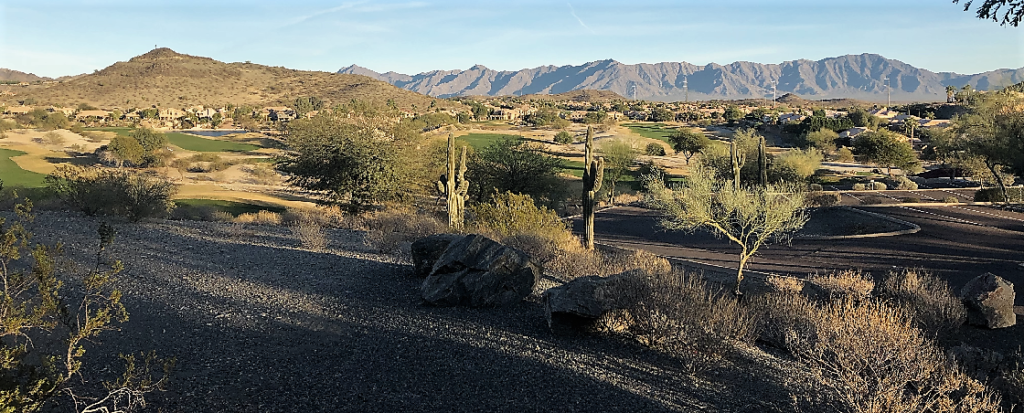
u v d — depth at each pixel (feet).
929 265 68.90
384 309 36.09
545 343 31.07
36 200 82.38
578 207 155.94
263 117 549.95
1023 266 65.62
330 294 39.34
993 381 30.45
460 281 37.86
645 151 312.71
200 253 52.65
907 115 452.35
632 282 33.58
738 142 190.60
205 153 254.47
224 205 129.39
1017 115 109.81
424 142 127.44
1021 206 113.39
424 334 31.48
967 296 43.73
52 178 78.64
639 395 25.26
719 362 29.78
